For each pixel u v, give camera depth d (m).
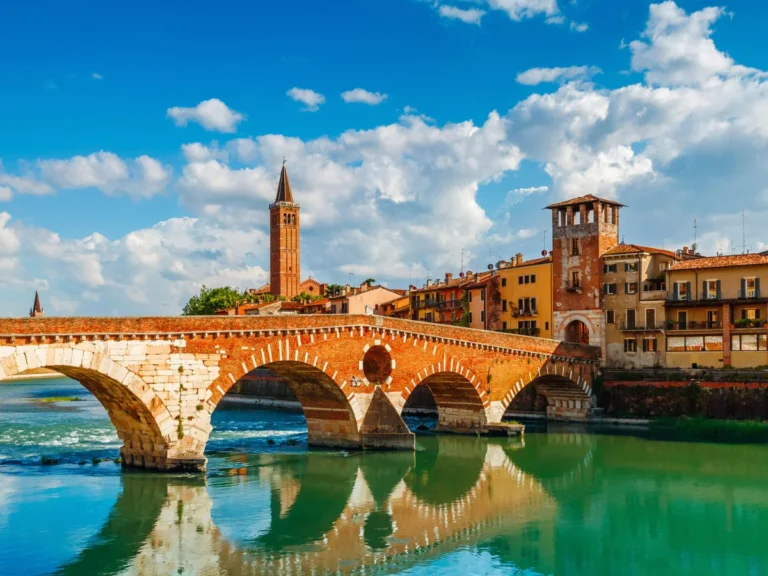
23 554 40.25
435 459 68.69
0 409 110.44
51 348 50.66
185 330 57.16
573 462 67.50
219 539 43.06
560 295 103.94
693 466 65.50
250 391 134.88
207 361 58.41
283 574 37.44
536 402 101.38
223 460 66.25
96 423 90.81
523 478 60.47
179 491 53.53
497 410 84.31
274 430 88.00
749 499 53.31
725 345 89.81
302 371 68.56
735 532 45.44
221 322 59.19
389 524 46.41
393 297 145.88
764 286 88.94
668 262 101.19
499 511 49.81
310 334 65.69
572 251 103.31
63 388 164.75
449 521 47.22
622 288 98.19
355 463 65.75
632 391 93.19
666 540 43.84
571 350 93.88
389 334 72.50
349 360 69.19
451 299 124.50
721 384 85.88
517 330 108.62
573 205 103.69
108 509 48.88
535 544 42.75
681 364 93.31
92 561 39.25
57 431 83.00
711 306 92.06
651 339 95.75
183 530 44.66
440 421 87.88
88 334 52.16
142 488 54.19
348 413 70.88
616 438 81.44
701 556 41.16
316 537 43.53
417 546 42.06
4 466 61.16
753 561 40.47
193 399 57.62
